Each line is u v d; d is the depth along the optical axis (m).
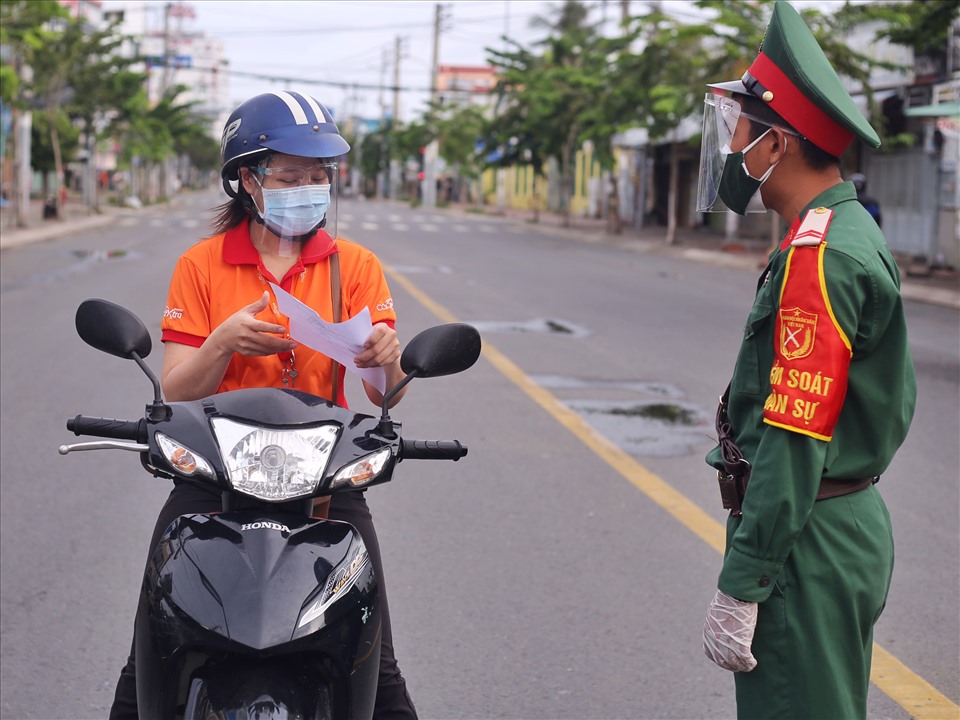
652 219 47.94
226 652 2.38
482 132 48.44
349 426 2.62
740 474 2.55
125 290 16.31
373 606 2.55
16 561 5.28
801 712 2.46
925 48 20.84
